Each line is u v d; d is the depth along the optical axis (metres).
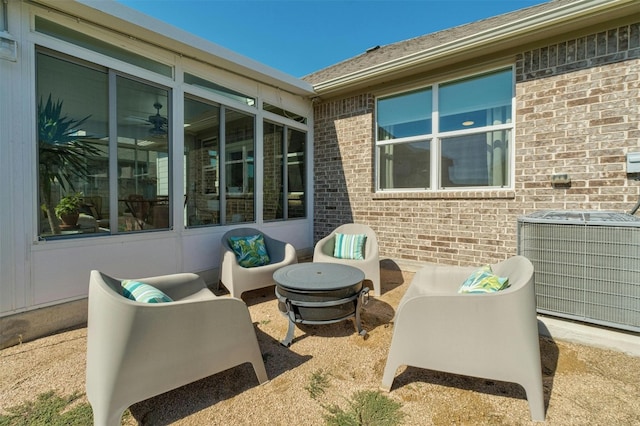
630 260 2.33
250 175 4.77
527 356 1.71
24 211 2.62
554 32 3.46
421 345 1.89
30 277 2.65
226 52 3.98
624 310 2.36
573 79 3.45
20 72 2.58
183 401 1.88
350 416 1.74
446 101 4.42
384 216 4.98
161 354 1.65
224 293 3.88
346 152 5.43
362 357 2.38
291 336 2.57
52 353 2.41
